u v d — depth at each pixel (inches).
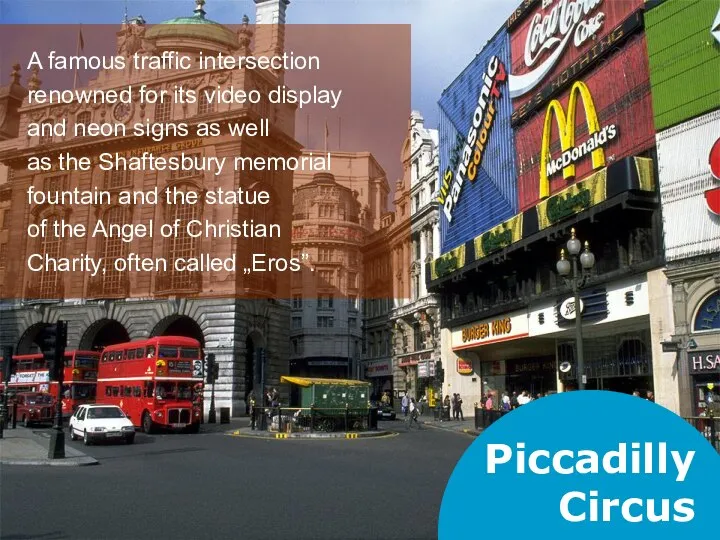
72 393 1546.5
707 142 908.6
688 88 939.3
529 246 1228.5
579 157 1154.7
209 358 1510.8
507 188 1402.6
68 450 831.7
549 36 1272.1
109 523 377.4
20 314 2130.9
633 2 1051.9
